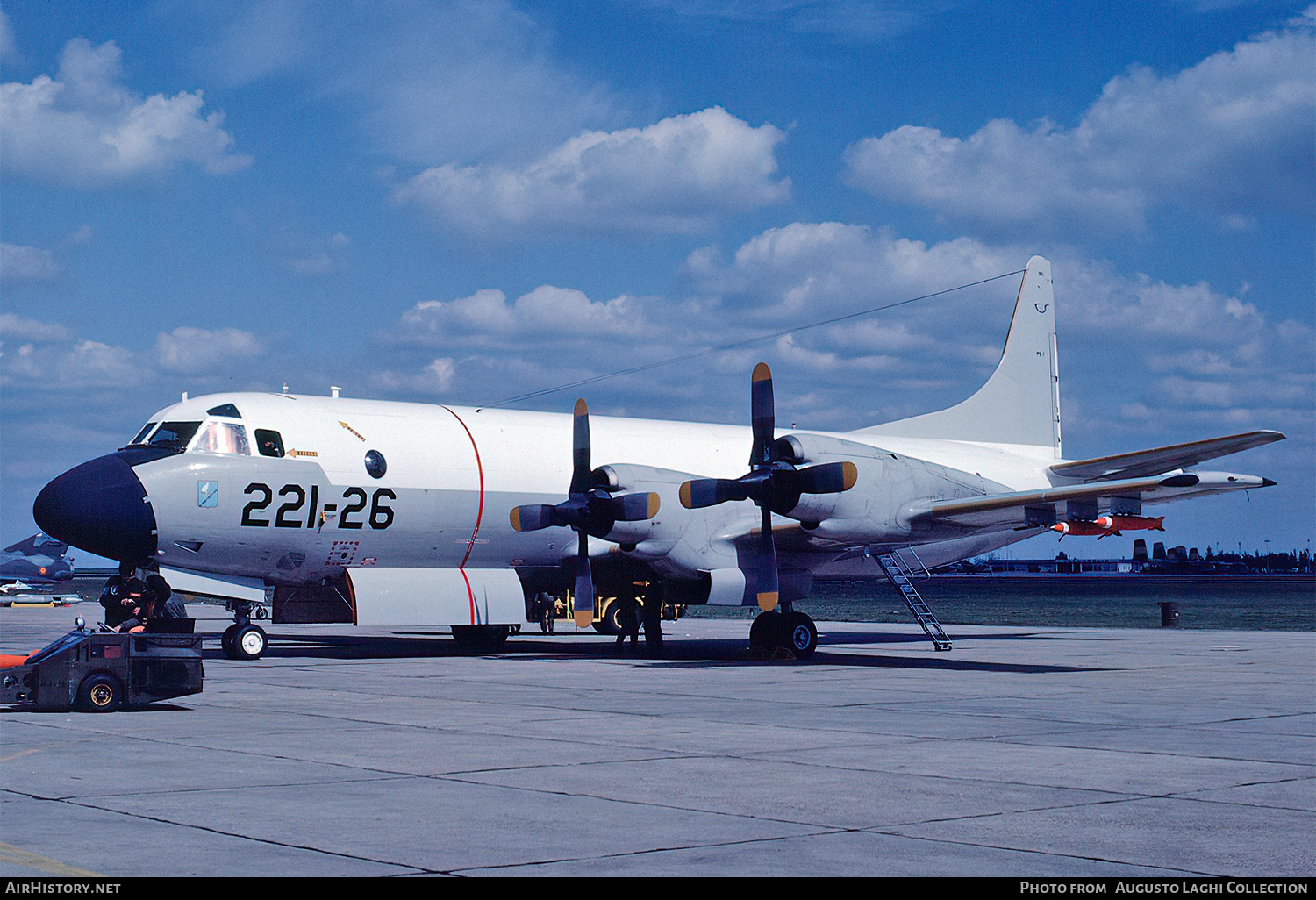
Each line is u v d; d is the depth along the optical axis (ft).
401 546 79.30
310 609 83.51
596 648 94.27
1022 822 26.61
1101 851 23.88
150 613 71.10
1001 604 303.68
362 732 41.39
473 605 81.00
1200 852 23.82
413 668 70.64
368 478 76.95
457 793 29.71
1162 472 85.56
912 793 30.07
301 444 75.46
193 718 44.98
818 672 68.08
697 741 39.27
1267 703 51.80
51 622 153.89
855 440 96.32
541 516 76.28
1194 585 586.86
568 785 30.94
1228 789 30.83
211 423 73.72
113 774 32.07
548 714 46.91
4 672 45.14
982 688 58.54
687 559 77.51
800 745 38.50
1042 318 108.58
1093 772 33.37
